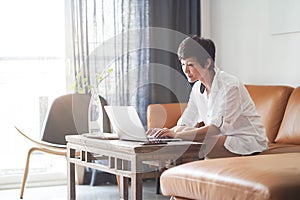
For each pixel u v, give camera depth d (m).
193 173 2.70
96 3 5.32
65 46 5.45
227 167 2.62
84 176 5.43
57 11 5.48
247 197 2.37
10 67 5.36
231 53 5.50
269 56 4.98
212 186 2.56
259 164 2.63
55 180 5.46
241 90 3.50
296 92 4.24
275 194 2.28
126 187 3.15
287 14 4.75
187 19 5.64
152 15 5.50
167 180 2.86
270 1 4.94
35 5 5.41
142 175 2.93
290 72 4.75
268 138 4.29
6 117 5.39
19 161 5.44
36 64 5.44
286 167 2.54
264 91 4.50
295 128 4.08
